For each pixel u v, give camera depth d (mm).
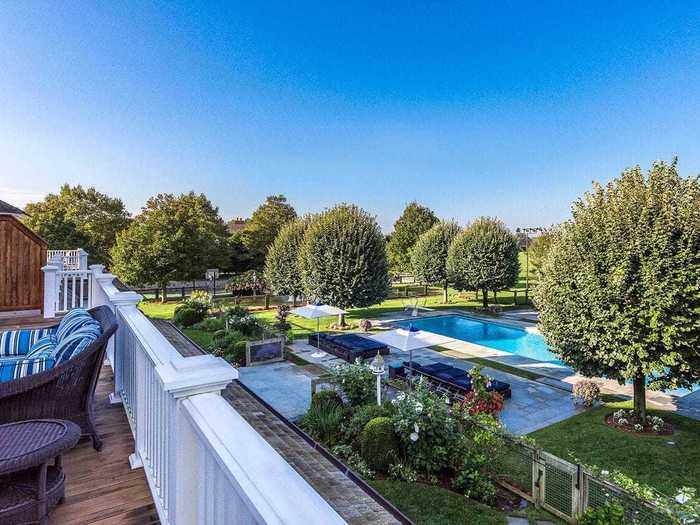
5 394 2582
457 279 26156
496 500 6340
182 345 9273
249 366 13430
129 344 3588
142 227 27000
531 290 11461
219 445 1285
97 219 34125
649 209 8227
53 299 8594
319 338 16219
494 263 24844
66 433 2172
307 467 5117
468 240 25875
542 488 6105
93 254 30703
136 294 4219
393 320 22938
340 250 20641
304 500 983
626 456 7977
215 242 31531
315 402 8641
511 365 14453
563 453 8125
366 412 7750
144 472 2887
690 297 7750
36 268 8922
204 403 1614
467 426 7293
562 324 9516
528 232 33000
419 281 31188
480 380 8555
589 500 5508
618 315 8383
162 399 2133
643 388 9344
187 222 27703
